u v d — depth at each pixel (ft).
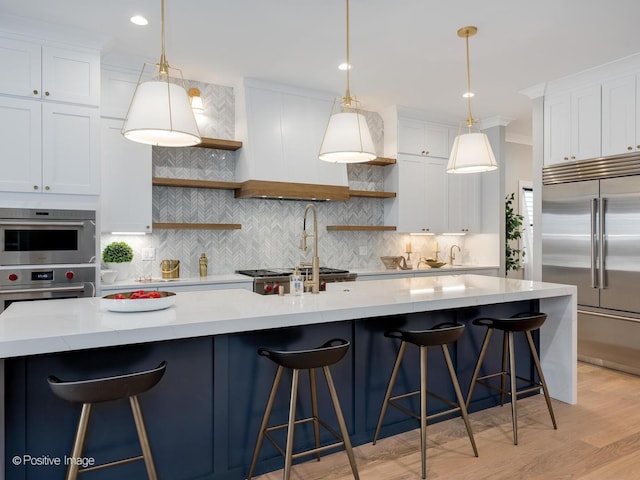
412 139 17.47
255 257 15.28
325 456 8.11
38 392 5.92
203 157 14.34
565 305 10.76
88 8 9.48
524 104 16.47
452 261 19.27
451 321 9.78
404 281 11.70
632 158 12.26
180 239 14.03
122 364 6.41
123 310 6.80
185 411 6.87
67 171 10.69
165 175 13.76
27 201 10.32
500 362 10.69
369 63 12.58
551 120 14.44
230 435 7.25
